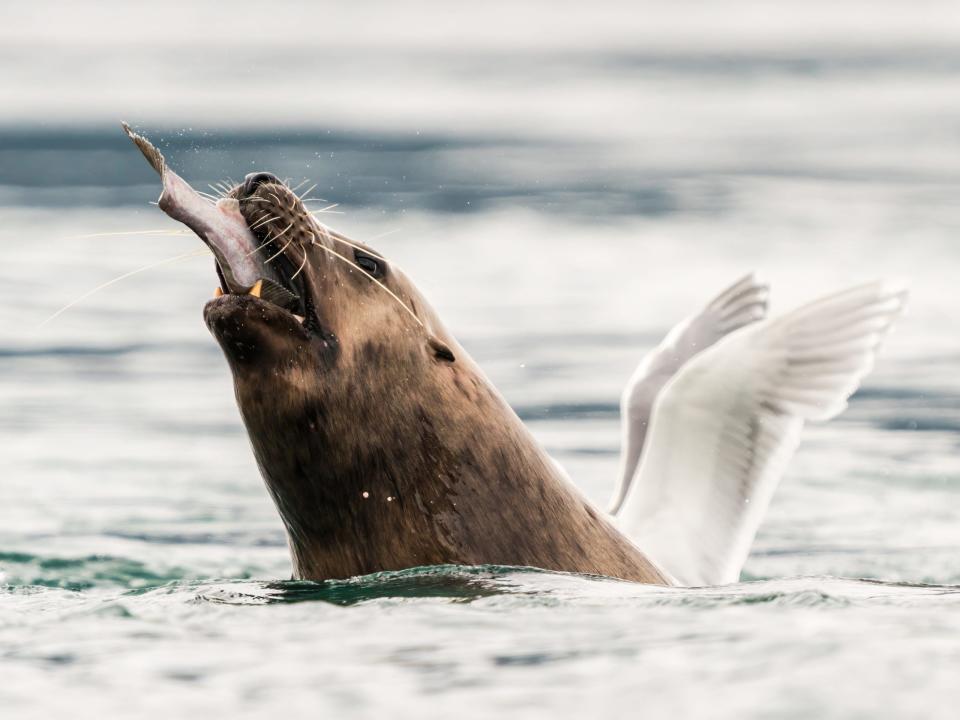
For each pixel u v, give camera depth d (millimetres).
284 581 26484
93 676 18312
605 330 78125
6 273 93188
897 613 20391
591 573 28422
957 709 15523
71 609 23094
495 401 28609
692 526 37188
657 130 168625
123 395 67000
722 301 45281
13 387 68312
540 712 16188
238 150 147375
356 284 27312
